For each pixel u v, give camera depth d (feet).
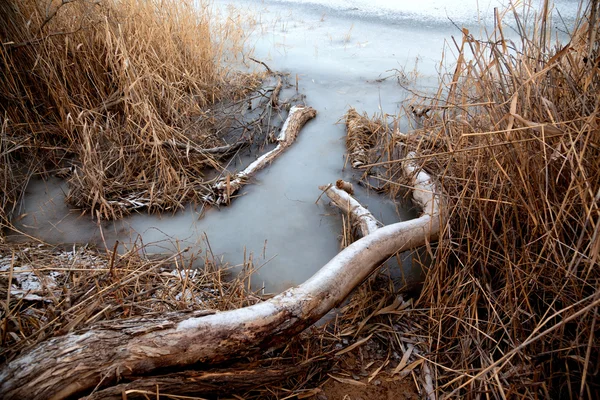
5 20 12.54
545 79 7.52
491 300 7.64
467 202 8.59
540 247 7.26
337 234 10.62
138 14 14.60
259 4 25.75
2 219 10.66
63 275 8.86
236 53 18.85
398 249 8.77
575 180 6.22
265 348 6.98
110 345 6.19
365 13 24.12
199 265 9.66
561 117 7.21
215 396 6.75
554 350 6.35
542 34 8.09
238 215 11.25
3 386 5.60
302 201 11.72
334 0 26.30
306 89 17.06
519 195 7.00
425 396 6.97
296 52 19.97
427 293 8.46
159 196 11.52
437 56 18.98
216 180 12.12
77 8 13.75
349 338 8.01
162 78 14.32
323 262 9.86
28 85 12.97
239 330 6.72
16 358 5.90
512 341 6.76
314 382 7.22
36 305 8.03
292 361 7.40
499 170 7.47
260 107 15.75
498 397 6.48
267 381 6.81
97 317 7.23
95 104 13.55
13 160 12.30
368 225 9.79
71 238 10.32
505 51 7.80
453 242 8.22
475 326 7.44
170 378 6.27
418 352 7.69
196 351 6.50
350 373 7.39
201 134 13.82
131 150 12.21
